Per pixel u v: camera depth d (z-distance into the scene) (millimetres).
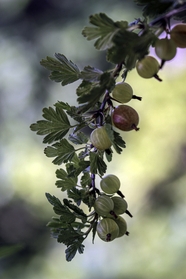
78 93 626
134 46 589
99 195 641
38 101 3105
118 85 635
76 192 639
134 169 2658
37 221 2957
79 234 635
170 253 2258
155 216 2541
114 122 637
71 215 636
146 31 595
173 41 604
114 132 641
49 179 2906
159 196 2607
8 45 3193
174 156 2652
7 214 2980
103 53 3088
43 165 2924
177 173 2639
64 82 656
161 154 2650
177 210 2473
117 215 646
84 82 624
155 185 2637
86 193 640
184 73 2680
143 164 2650
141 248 2412
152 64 613
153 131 2672
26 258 2852
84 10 3117
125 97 635
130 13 2980
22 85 3111
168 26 604
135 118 636
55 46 3135
